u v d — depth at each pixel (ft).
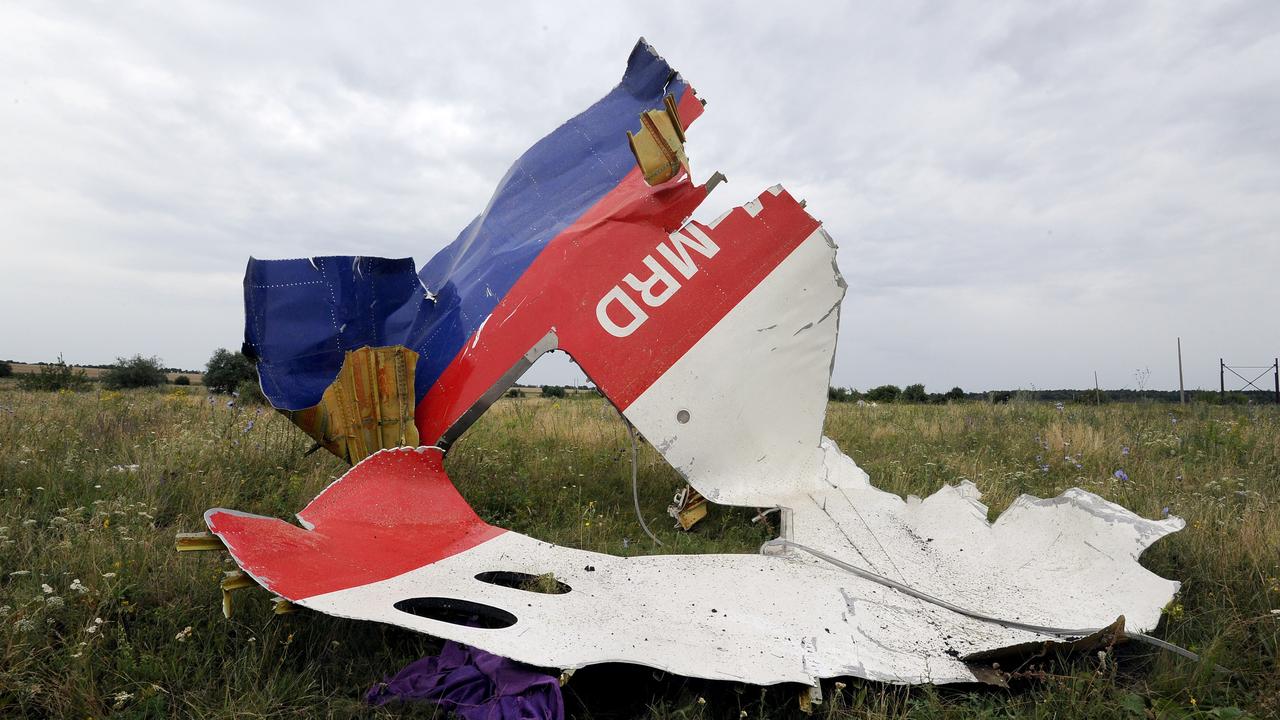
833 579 13.17
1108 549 13.57
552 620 10.57
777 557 14.44
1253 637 11.40
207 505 16.57
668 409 18.51
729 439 18.71
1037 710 9.29
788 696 9.89
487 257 21.21
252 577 9.96
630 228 20.01
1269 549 13.82
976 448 29.01
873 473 23.66
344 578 11.00
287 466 20.65
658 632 10.48
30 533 13.35
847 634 11.00
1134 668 10.80
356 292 18.22
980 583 13.50
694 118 23.47
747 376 19.07
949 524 16.16
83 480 17.16
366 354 17.35
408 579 11.62
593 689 9.87
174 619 10.65
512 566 13.20
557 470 23.09
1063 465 25.02
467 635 9.37
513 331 18.71
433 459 15.96
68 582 11.30
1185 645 11.32
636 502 18.17
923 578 13.58
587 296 19.03
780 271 19.75
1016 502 15.97
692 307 19.19
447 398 18.42
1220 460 24.11
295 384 17.25
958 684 10.27
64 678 9.07
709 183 20.59
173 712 8.93
